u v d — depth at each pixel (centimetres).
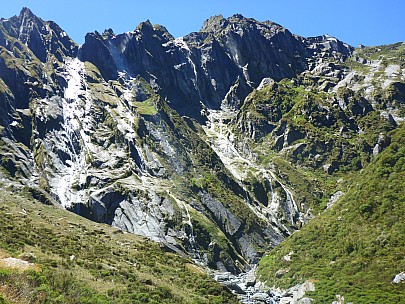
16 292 3731
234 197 14312
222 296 6694
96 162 13375
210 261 10850
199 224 11694
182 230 11281
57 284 4272
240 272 11012
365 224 7925
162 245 9756
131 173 13050
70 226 8756
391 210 7725
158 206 11750
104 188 11981
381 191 8319
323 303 6600
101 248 7419
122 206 11538
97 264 5966
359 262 7250
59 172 12638
